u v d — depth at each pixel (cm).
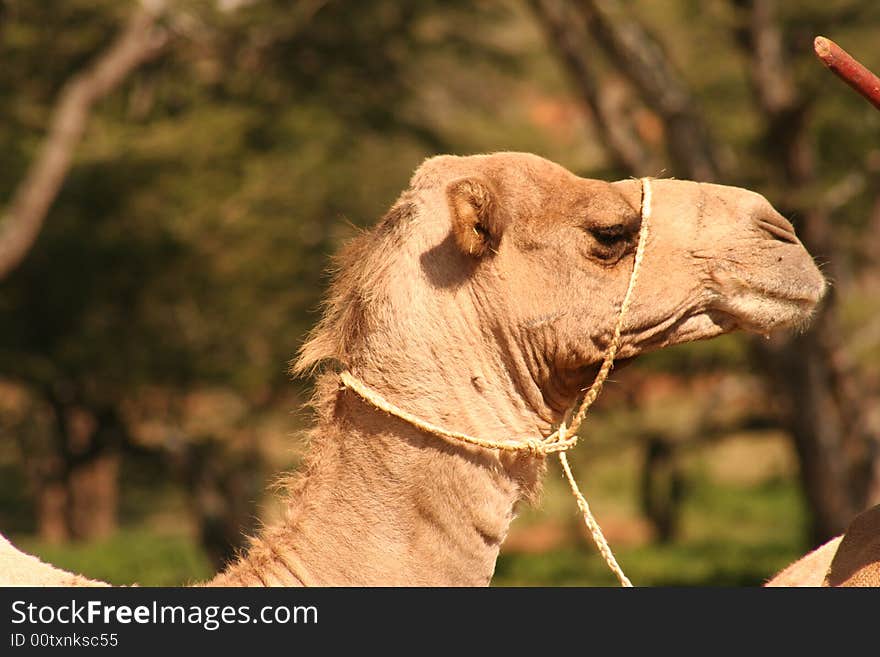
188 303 5453
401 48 5359
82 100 4575
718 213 1237
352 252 1273
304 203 5491
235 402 5734
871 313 5112
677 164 4288
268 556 1197
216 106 5359
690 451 6806
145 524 8356
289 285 5462
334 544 1177
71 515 6831
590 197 1223
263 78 5328
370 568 1166
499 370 1216
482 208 1191
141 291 5459
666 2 4766
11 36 4897
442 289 1206
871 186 5059
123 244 5341
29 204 4538
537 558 6188
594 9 4103
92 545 5584
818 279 1255
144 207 5331
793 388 4425
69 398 5756
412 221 1224
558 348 1214
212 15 4644
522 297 1212
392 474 1171
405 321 1195
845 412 4716
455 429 1181
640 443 6506
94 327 5472
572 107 6594
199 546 5728
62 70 5094
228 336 5400
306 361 1247
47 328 5594
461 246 1189
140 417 5766
